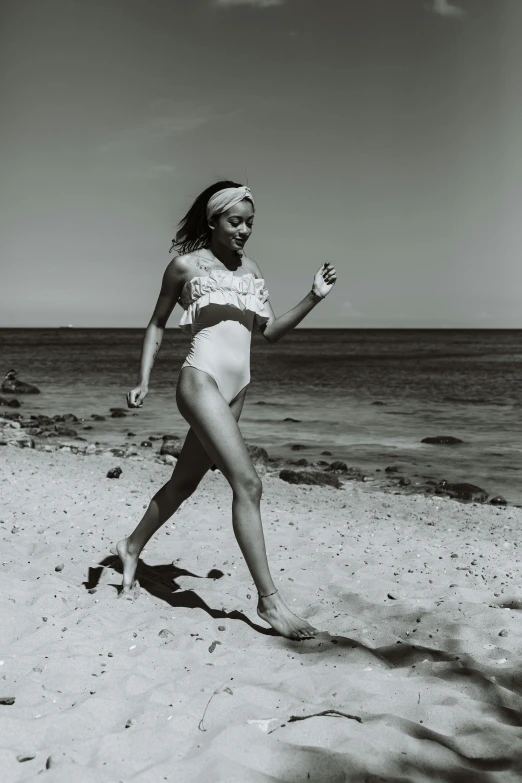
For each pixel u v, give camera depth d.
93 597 4.30
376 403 24.44
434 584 5.08
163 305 4.07
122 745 2.48
